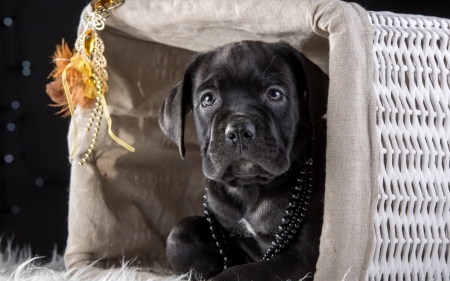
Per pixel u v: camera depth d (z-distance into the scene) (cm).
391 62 84
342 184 78
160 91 109
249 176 86
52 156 148
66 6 145
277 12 85
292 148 90
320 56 97
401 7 138
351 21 79
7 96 146
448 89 86
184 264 93
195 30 97
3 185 145
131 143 107
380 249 82
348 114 79
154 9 96
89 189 104
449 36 87
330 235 79
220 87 88
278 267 84
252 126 83
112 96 105
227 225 93
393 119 83
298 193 89
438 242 84
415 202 83
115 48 105
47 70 146
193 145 114
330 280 79
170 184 113
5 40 144
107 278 86
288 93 88
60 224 148
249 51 89
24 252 125
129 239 106
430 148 84
